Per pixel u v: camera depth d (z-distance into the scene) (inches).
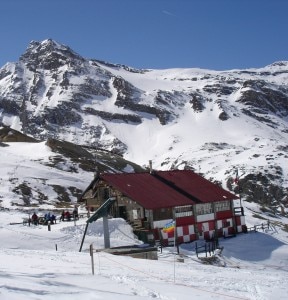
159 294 657.6
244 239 2106.3
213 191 2255.2
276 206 6643.7
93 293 571.8
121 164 5698.8
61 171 4178.2
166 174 2341.3
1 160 4010.8
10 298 470.0
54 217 2097.7
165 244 1926.7
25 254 1219.9
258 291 830.5
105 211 1601.9
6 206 2829.7
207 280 951.0
